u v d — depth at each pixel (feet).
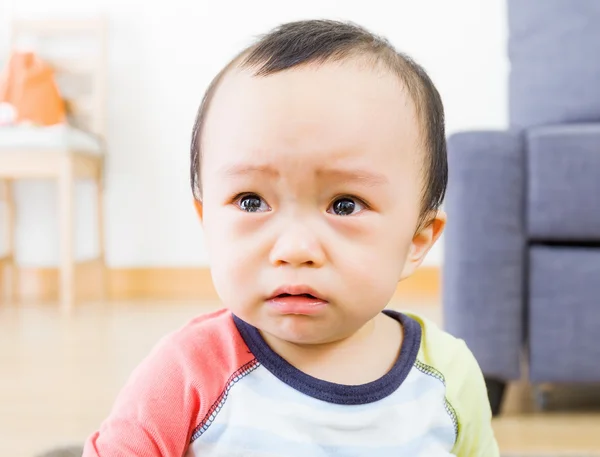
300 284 1.57
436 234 1.93
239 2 8.07
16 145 6.77
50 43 8.21
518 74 4.47
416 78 1.81
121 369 4.64
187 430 1.78
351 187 1.61
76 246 8.29
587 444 3.24
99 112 7.87
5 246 8.32
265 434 1.73
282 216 1.60
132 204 8.25
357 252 1.61
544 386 4.20
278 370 1.78
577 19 4.28
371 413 1.78
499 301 3.62
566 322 3.60
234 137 1.63
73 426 3.50
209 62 8.14
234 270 1.63
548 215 3.57
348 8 7.99
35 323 6.39
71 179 6.88
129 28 8.16
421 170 1.77
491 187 3.61
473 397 2.06
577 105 4.18
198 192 1.82
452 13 7.89
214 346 1.85
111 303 7.60
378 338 1.94
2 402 3.91
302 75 1.63
